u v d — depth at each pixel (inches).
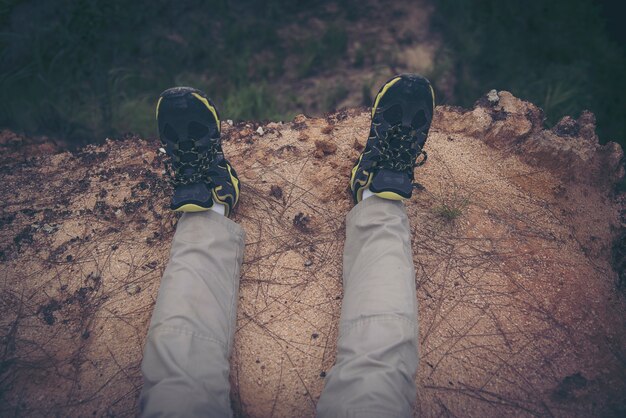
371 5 199.6
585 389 67.2
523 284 76.2
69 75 154.0
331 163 89.0
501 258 78.8
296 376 67.2
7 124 133.8
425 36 195.3
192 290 63.1
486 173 90.0
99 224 82.0
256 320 71.7
